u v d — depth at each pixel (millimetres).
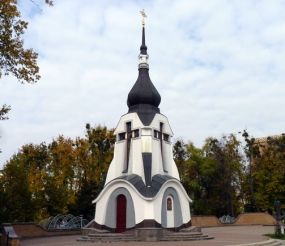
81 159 61750
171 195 38500
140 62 43656
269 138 67625
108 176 41094
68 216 47594
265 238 34750
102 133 63312
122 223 37125
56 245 29875
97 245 29297
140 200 36031
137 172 38656
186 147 72250
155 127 40438
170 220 37688
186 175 70250
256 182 66812
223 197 69125
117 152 41375
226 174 68625
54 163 62562
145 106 41656
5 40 20188
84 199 53531
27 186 44406
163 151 41406
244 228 52219
